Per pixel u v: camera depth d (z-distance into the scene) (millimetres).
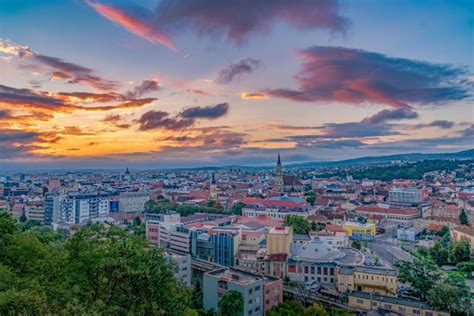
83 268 66500
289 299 147000
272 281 131750
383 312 126188
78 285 64062
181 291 76188
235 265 193875
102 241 71812
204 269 193125
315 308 116188
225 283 127375
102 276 63781
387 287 149000
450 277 139875
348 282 154375
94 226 77688
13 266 71438
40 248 74875
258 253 187250
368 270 155625
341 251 189375
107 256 65250
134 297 63844
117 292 64500
